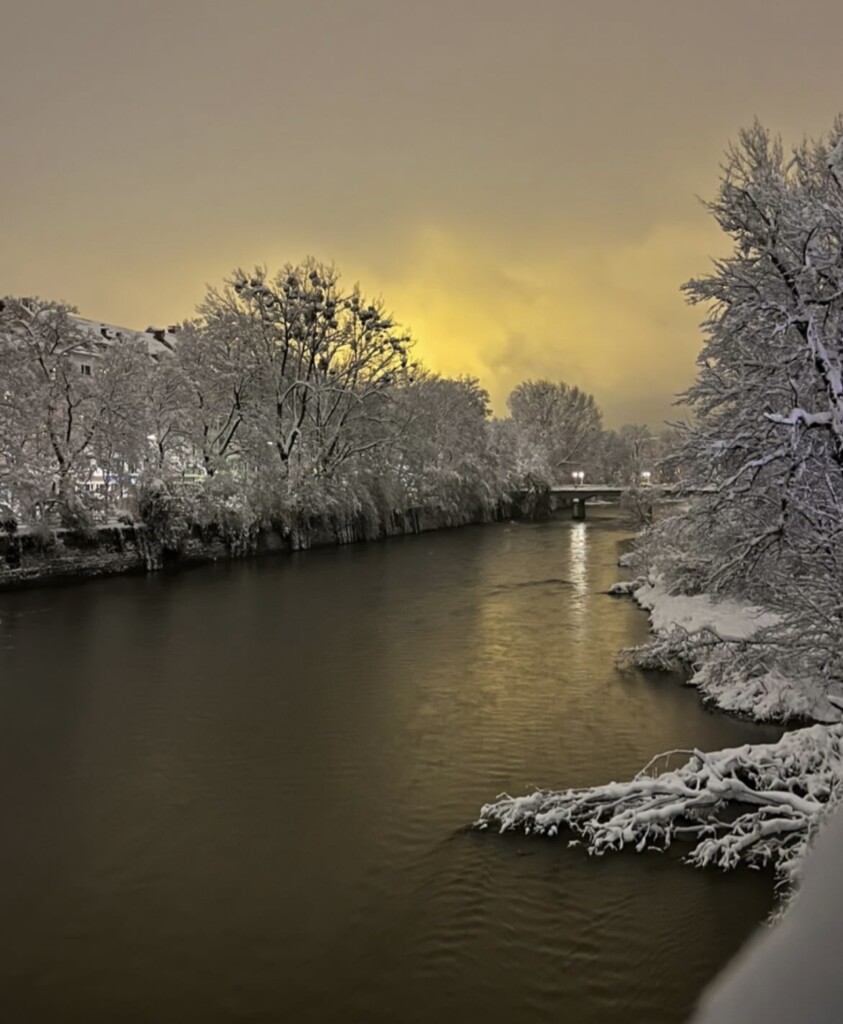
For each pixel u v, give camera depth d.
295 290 51.25
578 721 15.26
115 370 41.00
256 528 45.16
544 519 79.62
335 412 55.72
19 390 35.19
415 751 13.96
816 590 13.47
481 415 81.88
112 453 40.31
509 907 8.91
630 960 7.94
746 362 15.96
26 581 33.06
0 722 15.92
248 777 13.02
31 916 9.16
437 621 25.59
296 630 24.38
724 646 16.34
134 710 16.59
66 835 11.14
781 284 15.62
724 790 9.88
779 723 14.77
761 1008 1.98
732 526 17.02
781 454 14.15
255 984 7.88
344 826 11.19
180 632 24.19
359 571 38.09
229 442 49.34
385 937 8.55
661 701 16.36
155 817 11.66
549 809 10.71
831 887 2.16
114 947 8.53
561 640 22.50
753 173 16.03
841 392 13.57
